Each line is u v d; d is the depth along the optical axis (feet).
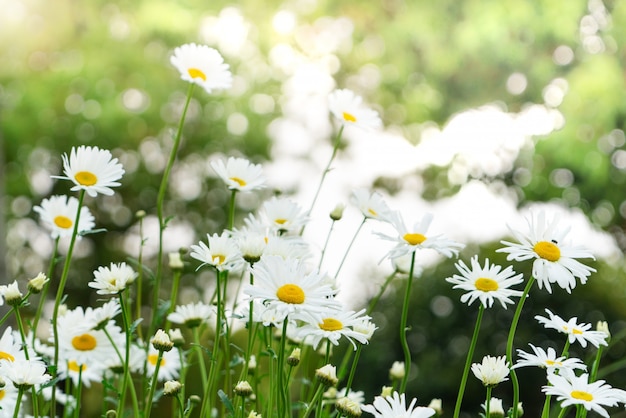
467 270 3.88
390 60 28.68
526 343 14.40
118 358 4.76
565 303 14.47
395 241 4.08
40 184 28.19
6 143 26.94
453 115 28.60
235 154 29.63
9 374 3.56
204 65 5.23
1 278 12.31
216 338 4.06
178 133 5.05
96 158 4.15
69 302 27.53
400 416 3.23
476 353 14.69
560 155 26.53
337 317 3.84
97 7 27.37
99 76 27.22
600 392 3.46
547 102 27.94
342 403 3.50
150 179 28.91
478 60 27.63
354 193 5.07
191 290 25.75
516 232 3.90
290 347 4.71
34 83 27.09
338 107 5.67
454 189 28.04
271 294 3.59
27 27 27.45
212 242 4.02
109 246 28.55
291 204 4.94
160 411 11.64
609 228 27.55
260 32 28.68
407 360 4.16
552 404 13.98
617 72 26.30
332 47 29.45
